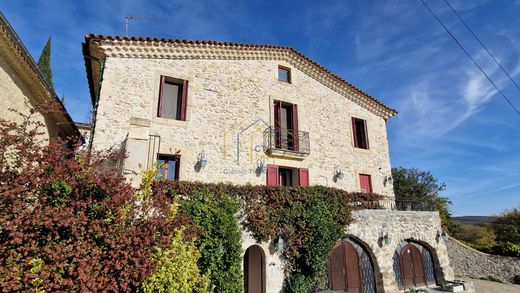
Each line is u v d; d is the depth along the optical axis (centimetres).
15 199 429
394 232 1181
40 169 468
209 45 1162
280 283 868
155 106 1027
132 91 1007
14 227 409
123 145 882
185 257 609
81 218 476
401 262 1220
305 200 952
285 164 1243
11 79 820
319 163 1332
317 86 1459
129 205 554
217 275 724
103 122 939
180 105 1105
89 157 558
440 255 1326
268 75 1320
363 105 1592
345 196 1055
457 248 2014
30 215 432
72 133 1308
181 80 1111
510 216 2148
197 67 1155
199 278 651
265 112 1256
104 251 500
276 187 919
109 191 530
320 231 919
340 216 1005
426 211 1347
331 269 1002
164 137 1014
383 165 1556
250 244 840
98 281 480
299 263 906
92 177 520
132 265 518
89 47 1005
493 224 2231
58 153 505
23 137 497
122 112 973
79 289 458
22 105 889
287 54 1387
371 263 1105
